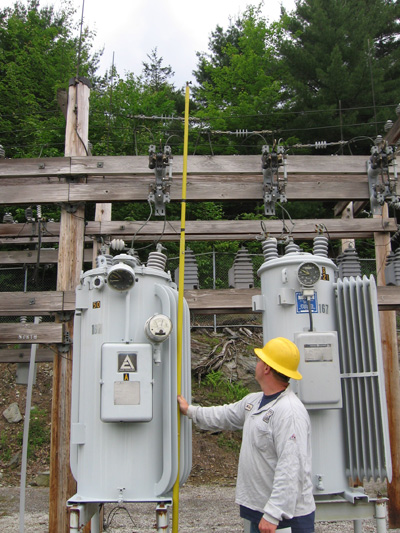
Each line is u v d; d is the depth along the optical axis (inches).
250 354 456.4
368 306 169.9
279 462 121.5
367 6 794.8
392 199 226.2
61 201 232.2
